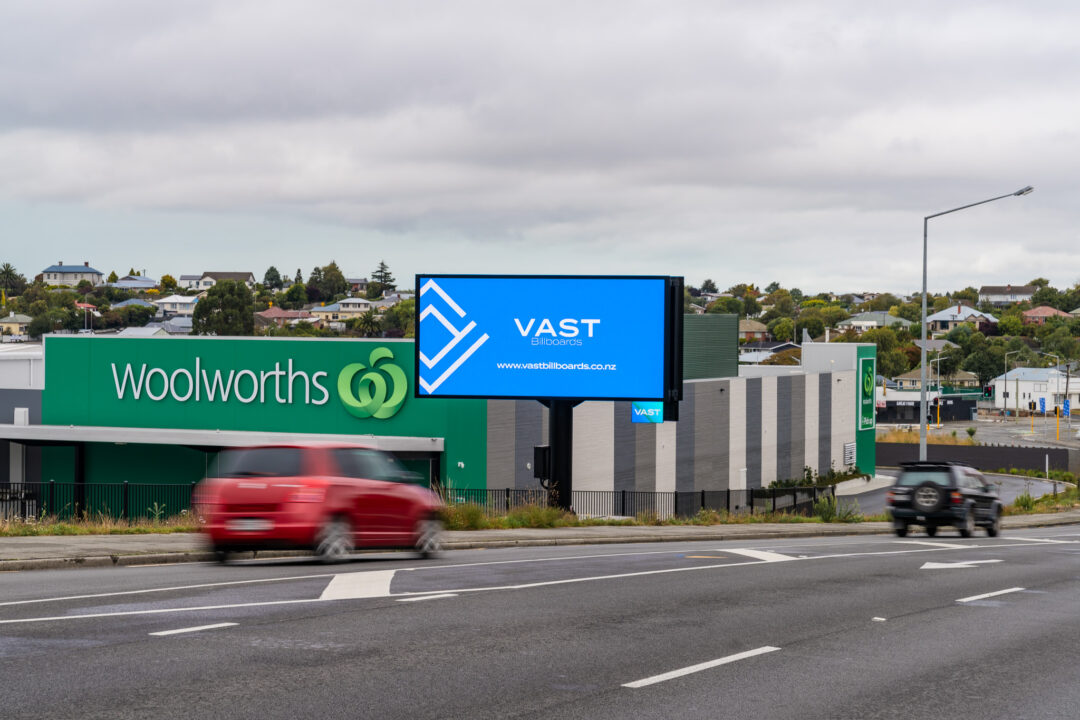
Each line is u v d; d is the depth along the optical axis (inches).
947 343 7564.0
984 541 1139.3
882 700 350.3
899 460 3316.9
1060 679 390.0
